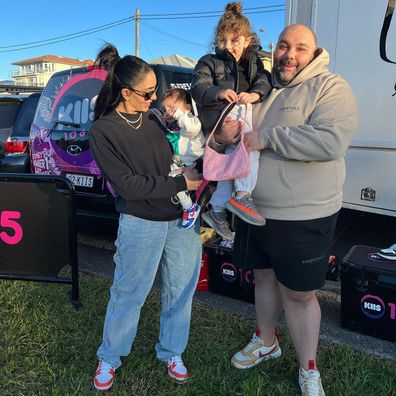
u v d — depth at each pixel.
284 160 2.20
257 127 2.33
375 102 4.08
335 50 4.29
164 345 2.60
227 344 2.92
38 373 2.62
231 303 3.52
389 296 2.89
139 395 2.46
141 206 2.32
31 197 3.16
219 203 2.45
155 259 2.41
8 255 3.27
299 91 2.22
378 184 4.17
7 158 5.27
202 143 2.50
